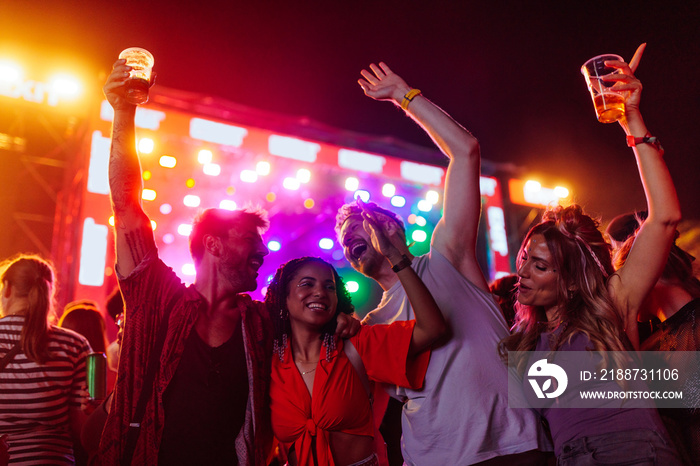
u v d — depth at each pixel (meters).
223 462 2.39
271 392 2.61
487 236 9.64
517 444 2.51
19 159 9.32
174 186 7.98
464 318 2.73
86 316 4.07
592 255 2.57
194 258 2.68
